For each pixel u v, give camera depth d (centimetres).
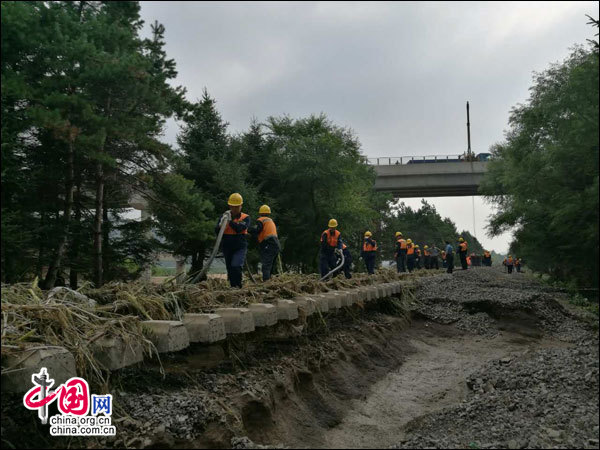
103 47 791
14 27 595
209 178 1812
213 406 448
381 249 4072
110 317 474
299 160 2198
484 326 1198
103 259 1218
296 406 564
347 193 2433
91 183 1100
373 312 1162
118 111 891
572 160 648
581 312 1135
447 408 558
